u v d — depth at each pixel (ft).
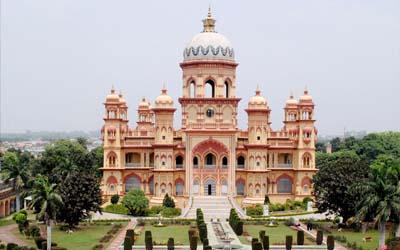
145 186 423.64
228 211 376.48
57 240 278.67
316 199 324.39
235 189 412.98
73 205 299.17
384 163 256.32
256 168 408.26
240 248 253.44
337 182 306.55
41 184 250.16
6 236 297.53
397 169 242.78
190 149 410.11
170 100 408.26
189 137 410.31
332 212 322.34
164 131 408.05
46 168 409.69
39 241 262.88
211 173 411.54
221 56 421.18
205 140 410.52
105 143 420.36
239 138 426.10
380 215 234.99
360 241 274.77
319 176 318.86
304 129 423.23
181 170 411.95
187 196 408.05
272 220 343.26
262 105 410.52
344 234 296.51
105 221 341.62
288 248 254.88
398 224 245.24
